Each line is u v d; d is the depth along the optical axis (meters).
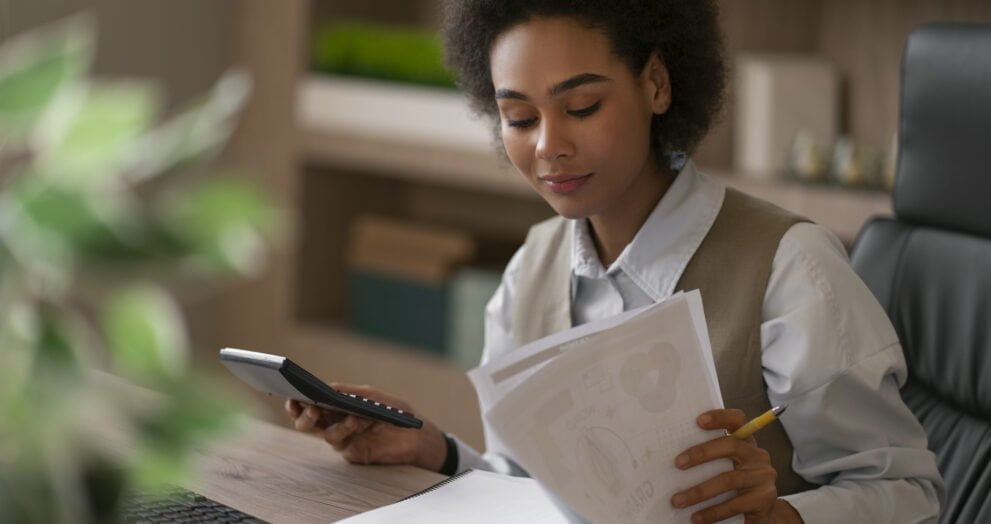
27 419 0.56
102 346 0.59
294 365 1.37
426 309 3.38
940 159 1.57
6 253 0.55
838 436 1.37
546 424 1.10
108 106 0.58
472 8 1.47
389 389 3.39
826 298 1.39
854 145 2.74
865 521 1.32
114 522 0.60
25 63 0.59
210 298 3.73
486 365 1.17
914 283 1.56
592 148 1.41
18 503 0.55
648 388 1.15
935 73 1.57
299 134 3.56
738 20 2.95
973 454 1.48
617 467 1.13
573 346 1.13
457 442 1.57
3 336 0.56
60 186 0.56
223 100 0.59
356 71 3.46
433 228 3.51
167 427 0.58
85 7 3.38
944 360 1.53
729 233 1.48
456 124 3.20
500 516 1.27
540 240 1.67
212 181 0.58
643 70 1.44
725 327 1.43
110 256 0.55
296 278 3.65
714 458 1.16
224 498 1.31
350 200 3.74
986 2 2.76
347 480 1.40
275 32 3.59
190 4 3.57
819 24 3.03
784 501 1.29
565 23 1.40
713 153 2.92
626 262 1.51
